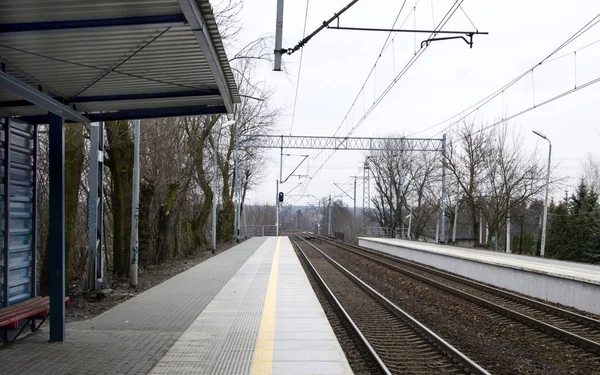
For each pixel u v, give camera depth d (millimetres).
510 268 17484
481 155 47969
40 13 5285
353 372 6965
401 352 8352
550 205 48750
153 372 6273
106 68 7070
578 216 44281
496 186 47688
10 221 8094
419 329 9852
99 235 12148
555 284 14781
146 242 17562
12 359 6734
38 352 7082
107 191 20656
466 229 82312
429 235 82375
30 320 8156
